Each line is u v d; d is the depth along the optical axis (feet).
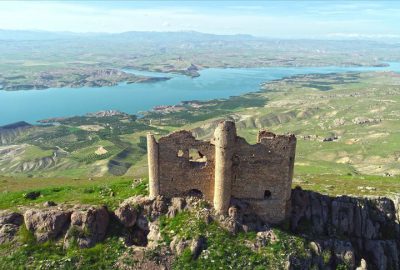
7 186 295.07
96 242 182.50
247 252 180.96
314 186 306.55
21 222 189.47
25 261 170.71
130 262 173.17
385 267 214.69
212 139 192.95
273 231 193.57
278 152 192.24
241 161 193.16
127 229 192.03
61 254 176.35
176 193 198.90
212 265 173.99
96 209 188.75
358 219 224.74
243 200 197.77
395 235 234.58
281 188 197.06
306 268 184.44
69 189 253.65
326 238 205.36
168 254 177.47
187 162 194.59
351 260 198.18
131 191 225.35
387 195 255.09
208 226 187.93
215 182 192.85
